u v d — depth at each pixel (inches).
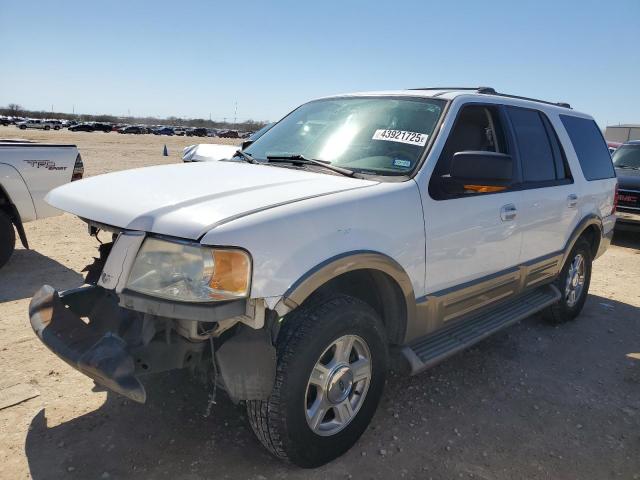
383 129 139.5
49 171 229.9
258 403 101.4
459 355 172.1
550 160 177.8
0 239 224.4
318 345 103.0
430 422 131.8
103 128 3361.2
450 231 130.4
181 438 119.6
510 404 143.1
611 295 249.3
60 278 223.9
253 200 102.1
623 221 364.2
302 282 97.0
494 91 164.4
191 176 120.0
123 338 103.0
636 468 118.6
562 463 119.0
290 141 151.9
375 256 109.8
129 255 93.6
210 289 89.6
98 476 106.4
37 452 112.6
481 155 117.6
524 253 162.4
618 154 426.3
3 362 149.6
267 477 108.3
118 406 131.0
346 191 112.0
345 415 114.3
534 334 195.0
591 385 157.1
